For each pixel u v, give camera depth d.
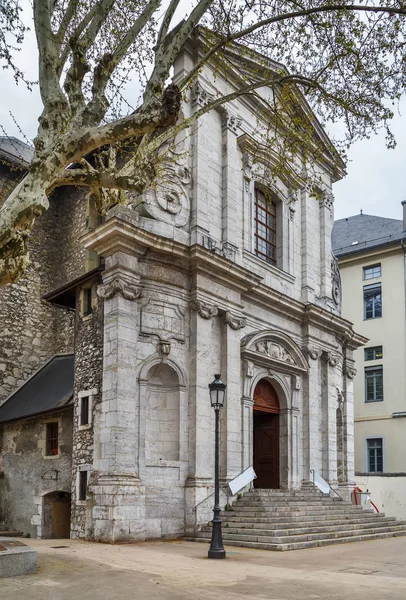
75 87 9.52
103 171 9.94
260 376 19.61
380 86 13.52
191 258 17.06
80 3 11.67
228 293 18.36
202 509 16.02
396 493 25.45
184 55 18.72
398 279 32.25
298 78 13.91
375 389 32.19
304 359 21.55
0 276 8.84
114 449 14.77
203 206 18.34
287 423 20.62
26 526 18.36
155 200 17.33
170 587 8.68
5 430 20.00
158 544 14.42
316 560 12.14
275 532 14.59
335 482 22.00
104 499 14.59
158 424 16.44
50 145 9.10
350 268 34.41
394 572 10.65
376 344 32.53
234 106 20.23
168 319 16.73
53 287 23.28
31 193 8.88
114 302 15.76
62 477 17.52
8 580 8.90
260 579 9.59
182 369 16.80
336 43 13.17
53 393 19.23
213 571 10.34
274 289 20.19
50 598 7.75
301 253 23.25
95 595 8.02
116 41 12.00
